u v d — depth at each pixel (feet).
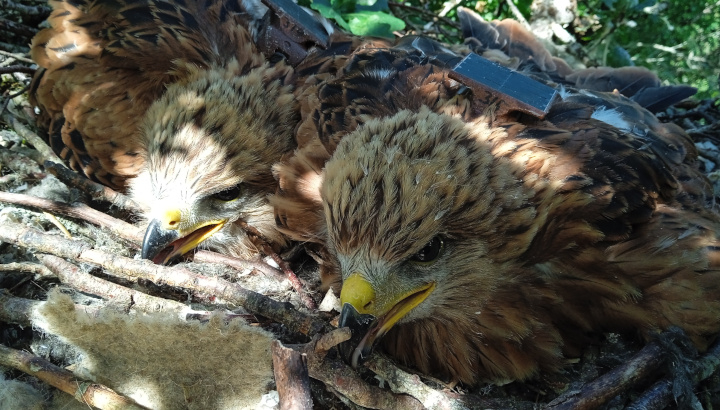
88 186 1.33
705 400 1.06
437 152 0.91
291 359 0.91
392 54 1.25
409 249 0.90
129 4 1.40
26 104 1.49
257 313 1.06
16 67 1.45
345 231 0.92
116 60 1.33
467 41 1.57
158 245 1.21
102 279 1.12
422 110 1.01
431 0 2.16
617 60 2.17
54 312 1.02
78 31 1.40
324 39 1.34
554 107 1.12
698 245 1.05
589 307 1.05
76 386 0.97
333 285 1.08
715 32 3.93
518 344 1.02
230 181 1.24
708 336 1.07
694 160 1.30
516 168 0.95
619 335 1.08
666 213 1.08
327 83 1.18
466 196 0.90
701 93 3.73
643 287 1.03
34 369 0.99
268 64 1.34
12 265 1.11
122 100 1.32
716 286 1.04
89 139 1.33
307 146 1.09
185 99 1.25
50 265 1.10
